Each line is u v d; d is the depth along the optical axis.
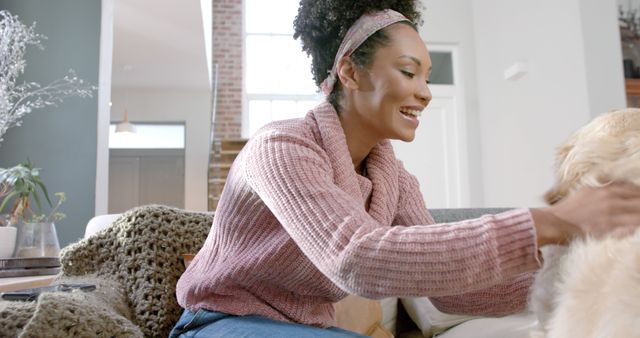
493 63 6.52
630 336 0.60
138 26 5.86
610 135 0.76
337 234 0.76
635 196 0.70
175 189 8.44
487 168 6.68
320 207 0.80
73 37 3.63
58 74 3.58
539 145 5.54
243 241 0.97
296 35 1.20
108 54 3.75
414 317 1.91
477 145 6.91
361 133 1.08
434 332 1.79
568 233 0.72
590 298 0.67
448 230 0.72
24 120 3.52
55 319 0.93
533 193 5.64
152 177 8.44
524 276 1.09
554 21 5.21
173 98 8.34
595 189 0.73
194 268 1.08
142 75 7.58
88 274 1.44
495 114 6.47
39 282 1.44
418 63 1.03
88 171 3.54
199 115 8.34
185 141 8.31
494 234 0.70
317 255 0.78
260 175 0.88
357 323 1.54
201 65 7.15
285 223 0.83
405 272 0.71
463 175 6.83
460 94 6.99
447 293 0.71
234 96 8.27
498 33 6.39
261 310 0.98
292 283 0.97
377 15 1.04
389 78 1.01
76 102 3.58
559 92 5.17
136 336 1.01
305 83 8.46
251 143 0.97
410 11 1.12
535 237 0.70
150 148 8.45
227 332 0.94
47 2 3.64
